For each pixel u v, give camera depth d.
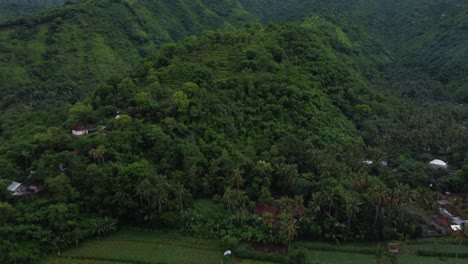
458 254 78.19
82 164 86.75
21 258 70.94
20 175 87.88
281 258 75.12
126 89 110.31
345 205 80.19
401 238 81.19
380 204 80.38
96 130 98.38
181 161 94.00
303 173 98.62
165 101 105.44
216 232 81.69
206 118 105.62
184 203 86.31
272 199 90.81
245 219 82.94
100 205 83.94
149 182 82.25
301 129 113.06
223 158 95.12
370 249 78.56
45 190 85.38
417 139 126.94
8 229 73.62
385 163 117.81
